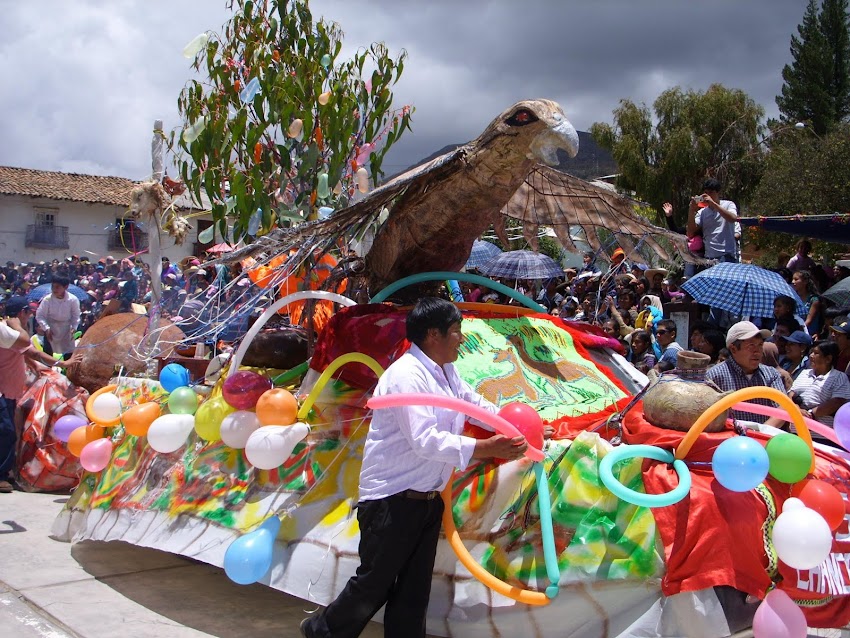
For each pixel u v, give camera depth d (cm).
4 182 2928
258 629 381
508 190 417
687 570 312
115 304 802
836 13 3888
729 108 2681
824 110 3778
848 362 640
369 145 582
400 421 295
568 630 316
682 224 2658
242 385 404
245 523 390
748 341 488
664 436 339
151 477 464
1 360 656
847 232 928
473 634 322
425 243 451
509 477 337
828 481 354
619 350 532
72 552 499
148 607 407
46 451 680
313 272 517
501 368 411
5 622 379
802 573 324
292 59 552
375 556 299
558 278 1385
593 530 324
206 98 554
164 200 590
